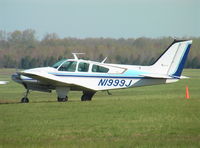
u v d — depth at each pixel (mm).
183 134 35469
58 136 35125
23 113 46219
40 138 34469
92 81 61344
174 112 46312
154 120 41562
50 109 49219
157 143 32125
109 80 61500
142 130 37188
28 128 38125
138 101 57500
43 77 59406
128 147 30984
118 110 48031
